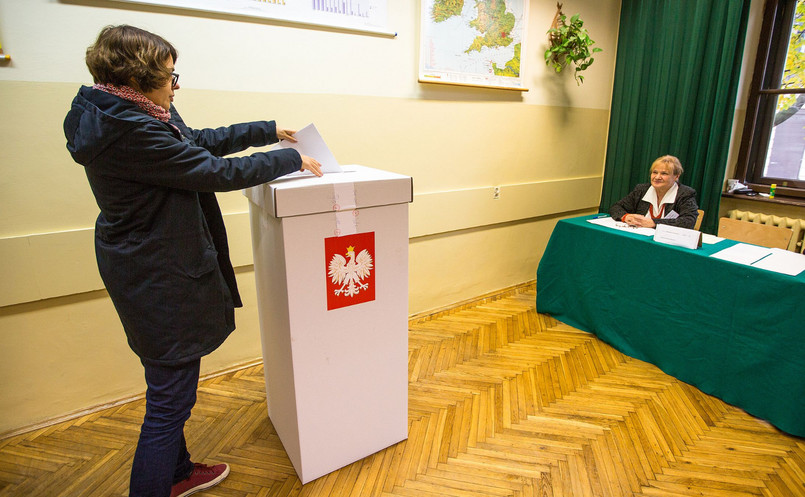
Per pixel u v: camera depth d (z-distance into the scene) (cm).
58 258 172
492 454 166
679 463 162
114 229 108
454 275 300
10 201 162
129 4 168
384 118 241
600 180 366
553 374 219
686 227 227
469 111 275
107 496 147
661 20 300
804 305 163
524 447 170
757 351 180
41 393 181
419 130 256
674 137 302
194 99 187
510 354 239
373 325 150
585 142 346
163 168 103
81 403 190
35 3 154
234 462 162
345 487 151
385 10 226
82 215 176
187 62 183
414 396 201
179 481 143
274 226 129
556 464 161
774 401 177
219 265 133
